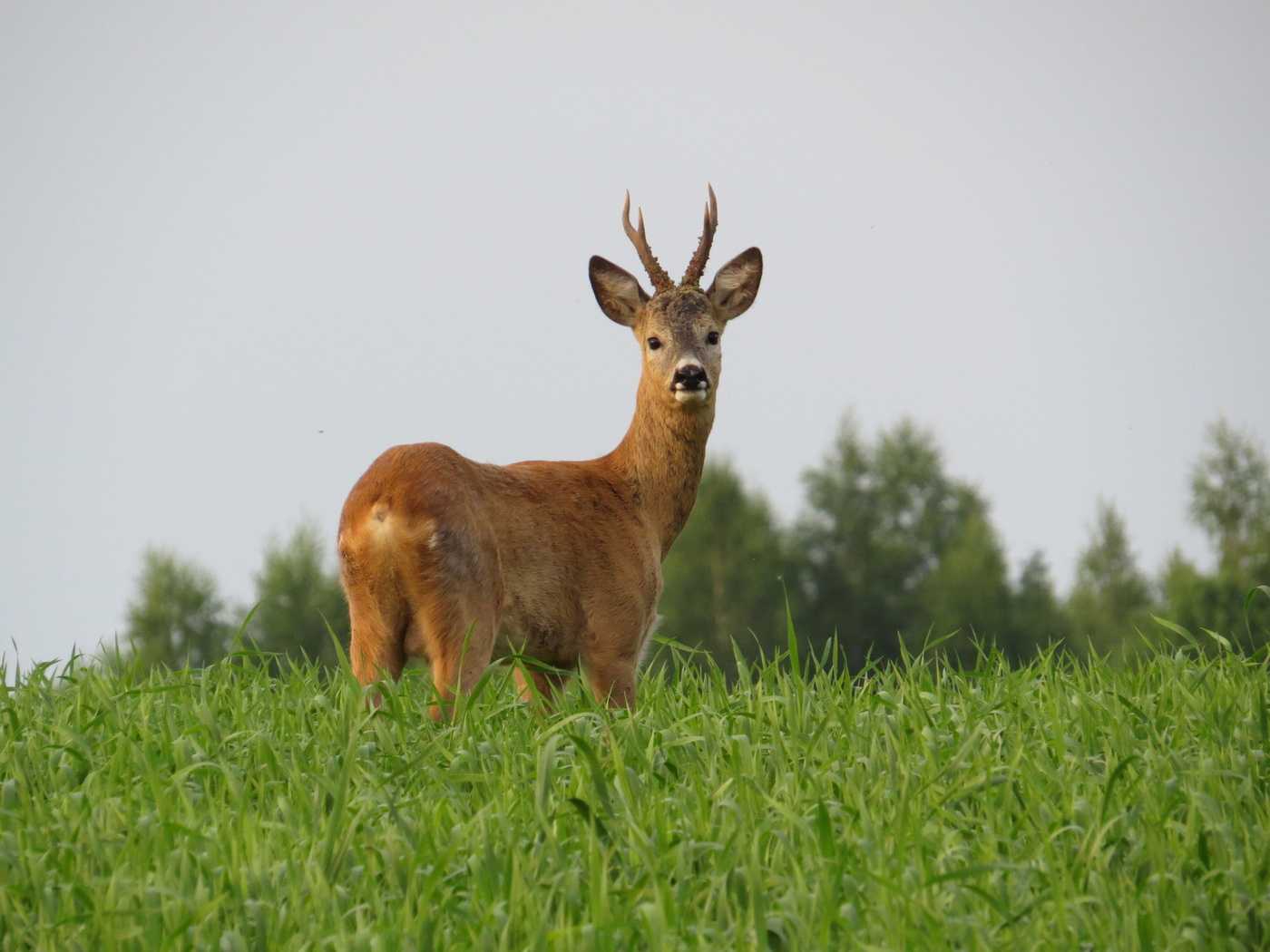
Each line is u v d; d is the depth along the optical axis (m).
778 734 21.25
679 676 27.81
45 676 26.12
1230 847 17.66
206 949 16.02
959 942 15.97
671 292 32.72
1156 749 21.42
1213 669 25.45
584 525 29.27
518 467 29.50
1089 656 27.12
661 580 30.84
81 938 16.34
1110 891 16.77
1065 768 20.70
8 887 17.42
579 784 19.88
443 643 26.06
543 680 29.45
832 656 26.14
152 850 18.06
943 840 18.20
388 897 17.12
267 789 20.31
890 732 21.33
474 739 21.86
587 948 15.50
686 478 31.64
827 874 16.66
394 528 25.81
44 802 20.14
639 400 31.97
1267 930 16.38
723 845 17.64
